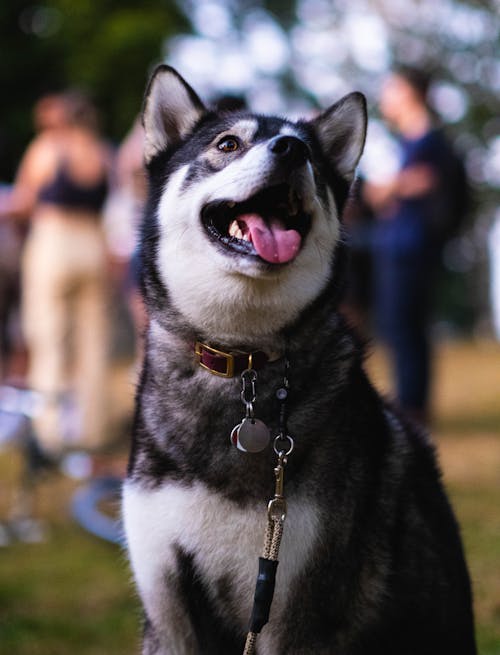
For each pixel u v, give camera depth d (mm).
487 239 26797
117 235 7242
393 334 6922
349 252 3344
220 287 2797
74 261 7047
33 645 4004
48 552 5430
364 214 7195
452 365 16125
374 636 2766
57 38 20922
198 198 2902
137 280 3193
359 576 2695
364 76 24266
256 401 2775
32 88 21156
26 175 7121
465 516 5555
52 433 6363
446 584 2926
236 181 2842
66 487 7023
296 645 2680
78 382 7195
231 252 2779
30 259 7148
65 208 7027
